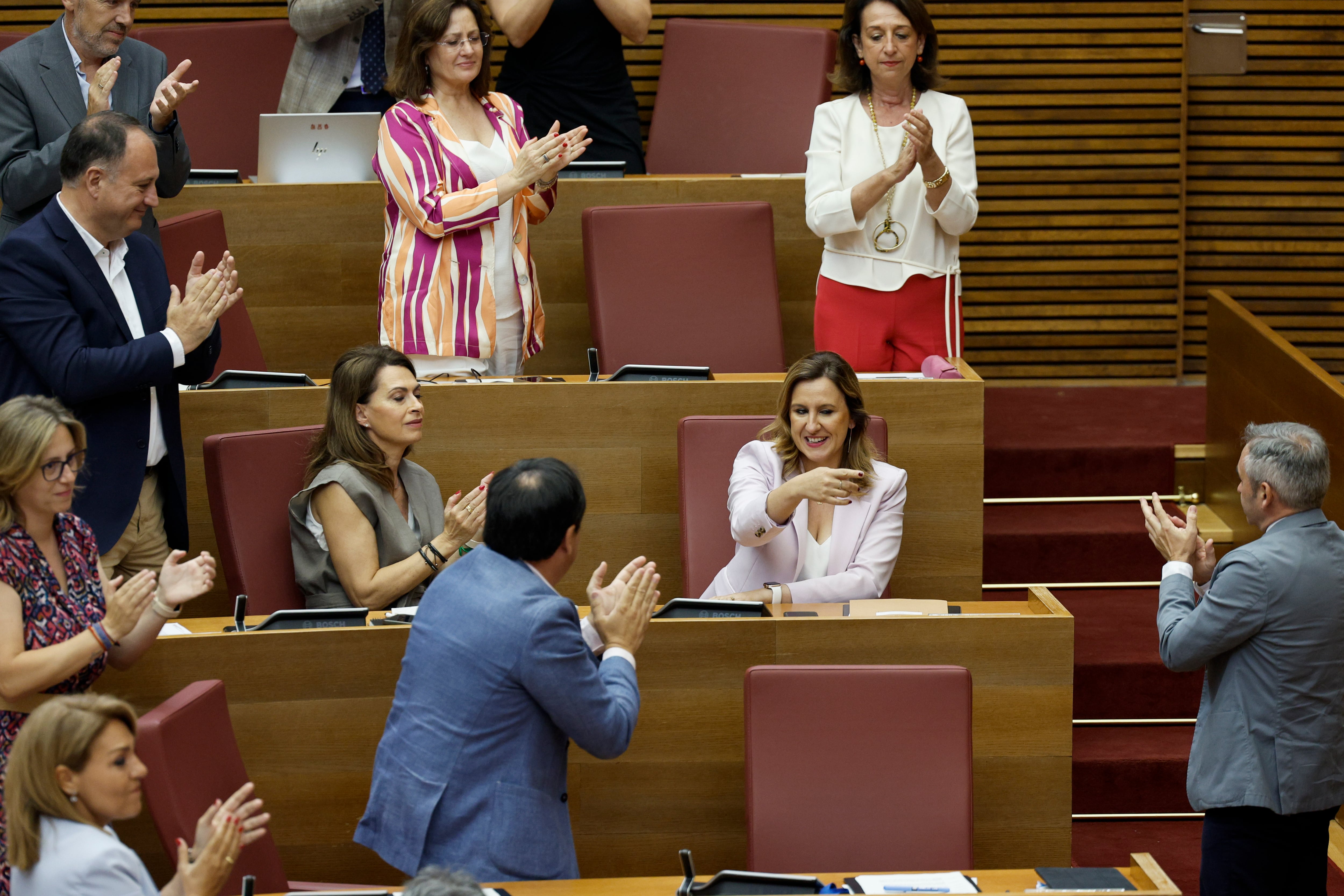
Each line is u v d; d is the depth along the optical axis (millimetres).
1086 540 15719
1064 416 18422
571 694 7973
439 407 13273
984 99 20031
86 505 10594
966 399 13352
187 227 14492
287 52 17828
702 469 12531
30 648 8344
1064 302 20422
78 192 10359
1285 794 9906
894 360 14781
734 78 17719
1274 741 9969
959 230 14344
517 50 16766
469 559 8383
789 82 17516
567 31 16594
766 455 11828
